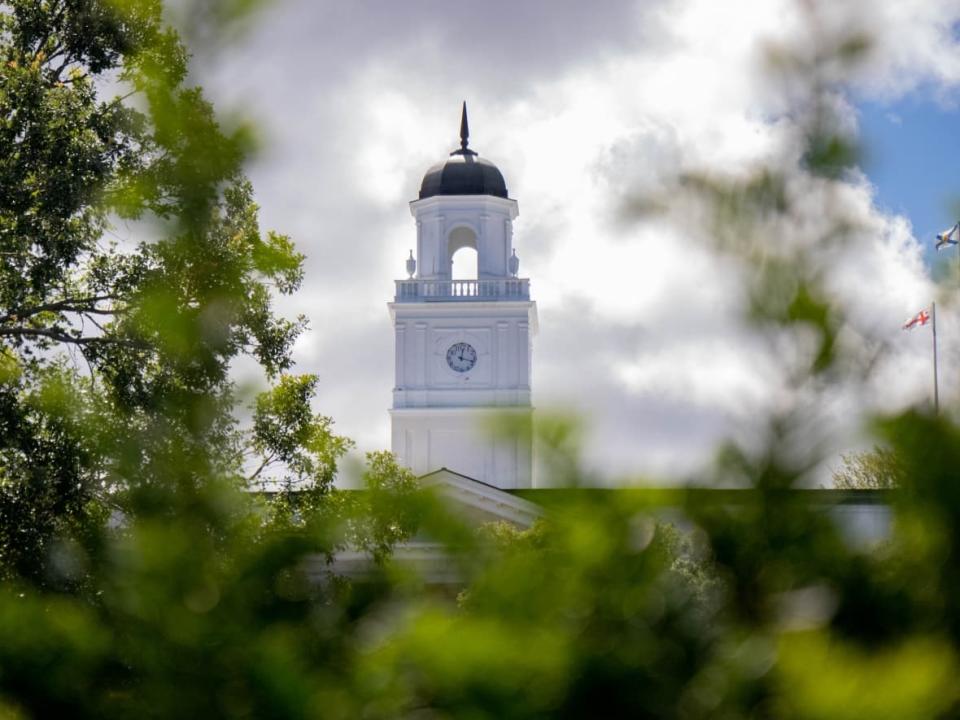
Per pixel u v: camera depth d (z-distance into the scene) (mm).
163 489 7676
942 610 6363
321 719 6281
